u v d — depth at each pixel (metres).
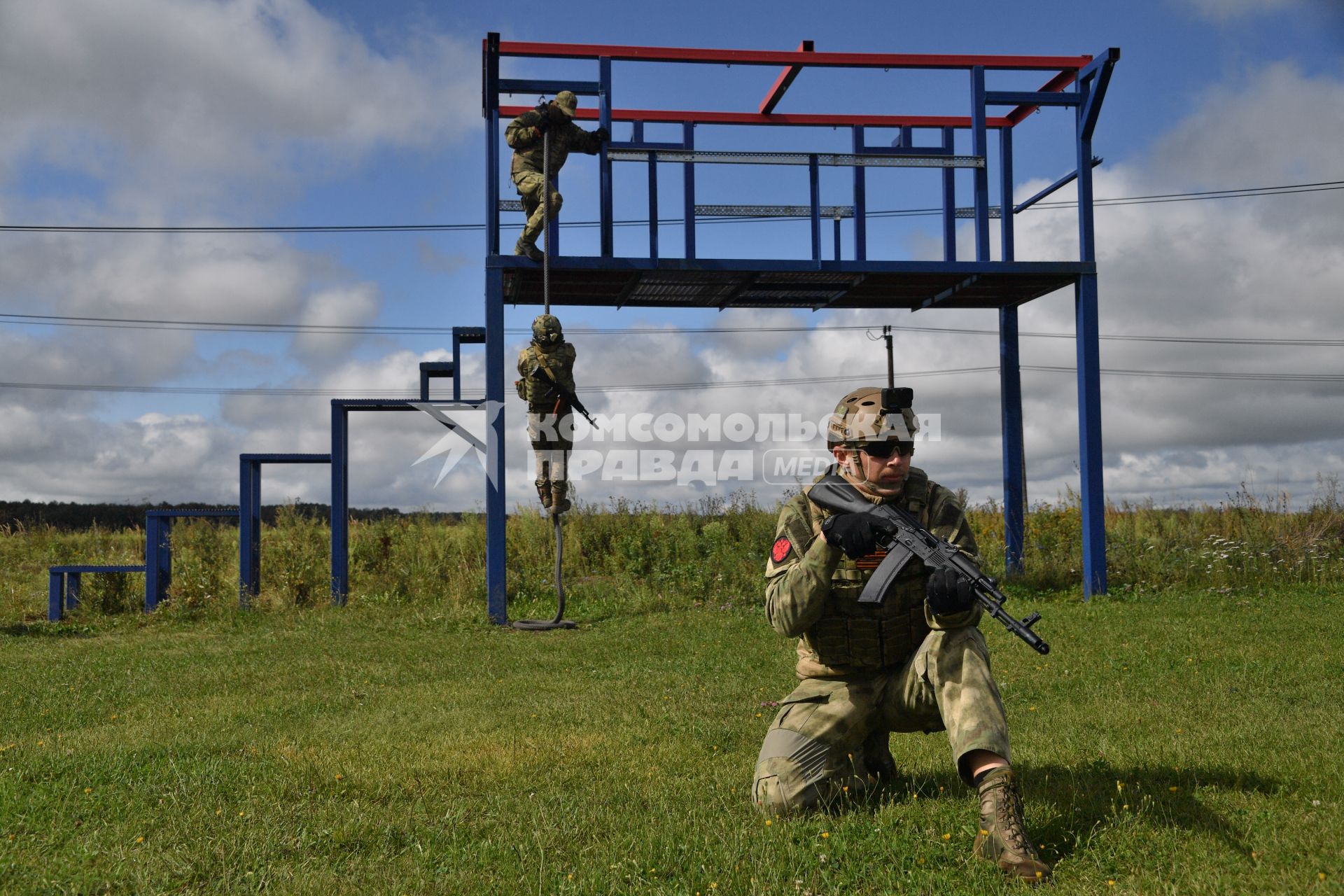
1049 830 3.70
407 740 5.85
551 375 12.16
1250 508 17.53
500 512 12.70
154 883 3.41
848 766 4.14
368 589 15.36
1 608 15.02
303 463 14.97
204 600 14.38
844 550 3.72
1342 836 3.56
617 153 12.94
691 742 5.77
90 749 5.66
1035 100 13.77
